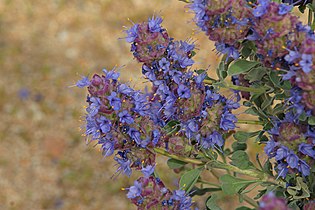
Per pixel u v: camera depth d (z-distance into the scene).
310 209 0.47
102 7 1.19
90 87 0.45
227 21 0.44
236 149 0.52
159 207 0.45
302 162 0.45
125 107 0.45
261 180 0.48
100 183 0.95
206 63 1.01
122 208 0.92
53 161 0.98
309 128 0.45
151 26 0.45
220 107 0.47
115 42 1.14
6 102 1.06
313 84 0.42
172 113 0.47
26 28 1.18
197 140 0.47
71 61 1.12
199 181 0.56
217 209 0.50
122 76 1.06
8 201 0.95
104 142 0.46
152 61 0.46
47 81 1.08
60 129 1.02
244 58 0.46
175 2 1.15
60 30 1.17
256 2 0.45
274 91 0.48
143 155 0.47
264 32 0.43
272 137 0.46
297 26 0.42
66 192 0.95
